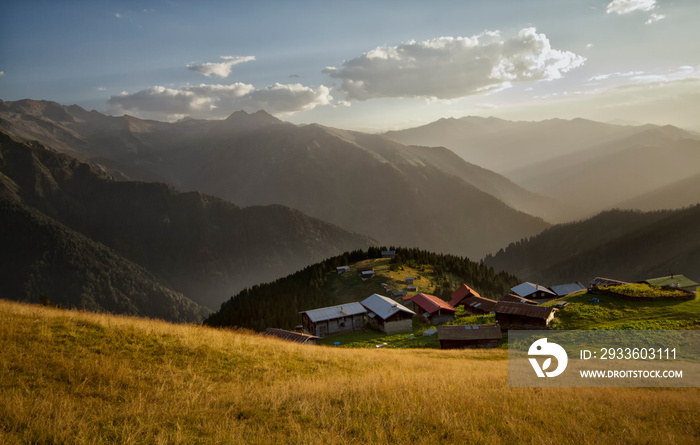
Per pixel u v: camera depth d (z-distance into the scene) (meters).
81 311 24.72
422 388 15.52
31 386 12.26
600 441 10.73
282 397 13.18
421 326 82.88
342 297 136.00
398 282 138.62
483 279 158.12
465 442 10.11
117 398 12.50
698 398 18.78
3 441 8.36
